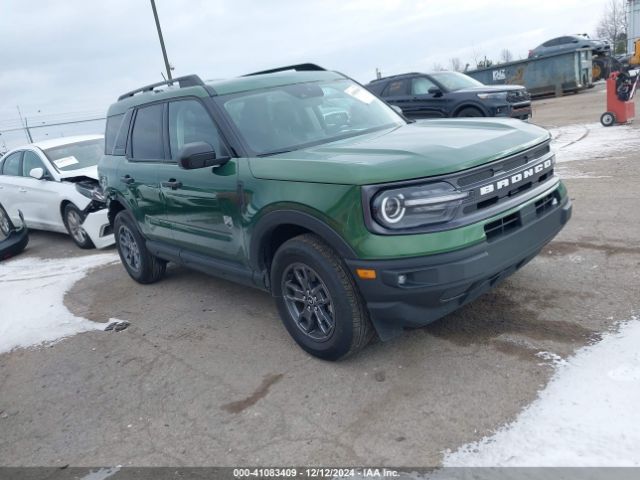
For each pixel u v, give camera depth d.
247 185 3.88
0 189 9.85
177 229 4.98
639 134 10.40
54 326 5.42
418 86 13.46
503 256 3.30
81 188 8.13
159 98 5.12
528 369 3.34
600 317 3.80
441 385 3.34
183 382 3.93
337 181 3.26
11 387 4.32
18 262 8.46
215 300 5.46
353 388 3.48
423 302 3.19
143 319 5.25
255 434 3.21
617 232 5.36
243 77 4.83
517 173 3.51
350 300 3.42
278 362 3.97
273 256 4.09
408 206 3.10
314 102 4.63
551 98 22.78
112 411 3.72
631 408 2.83
